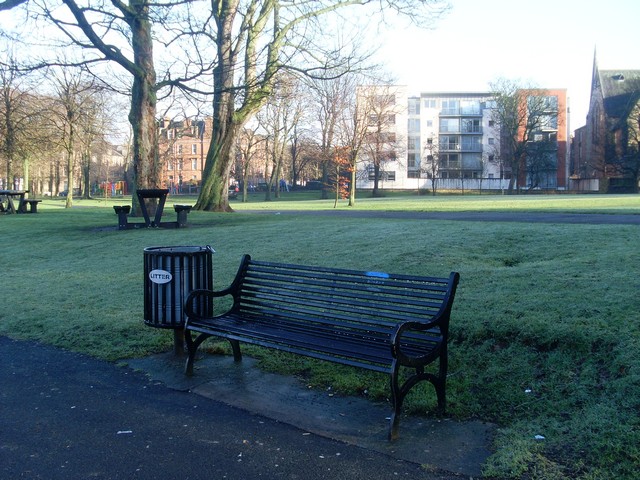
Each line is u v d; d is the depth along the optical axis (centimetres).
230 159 2884
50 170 8412
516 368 490
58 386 544
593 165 8656
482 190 9025
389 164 9462
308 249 1138
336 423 440
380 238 1168
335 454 389
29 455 399
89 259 1283
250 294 618
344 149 4056
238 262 1076
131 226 1827
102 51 1830
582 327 512
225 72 1950
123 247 1401
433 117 10100
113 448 407
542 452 369
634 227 1123
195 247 632
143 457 392
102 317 776
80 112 3969
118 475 367
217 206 2866
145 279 610
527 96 8338
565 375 462
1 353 656
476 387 480
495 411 441
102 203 5397
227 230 1584
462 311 613
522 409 434
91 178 9762
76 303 870
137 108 2142
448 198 5794
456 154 10100
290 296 575
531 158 8781
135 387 537
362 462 376
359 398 489
